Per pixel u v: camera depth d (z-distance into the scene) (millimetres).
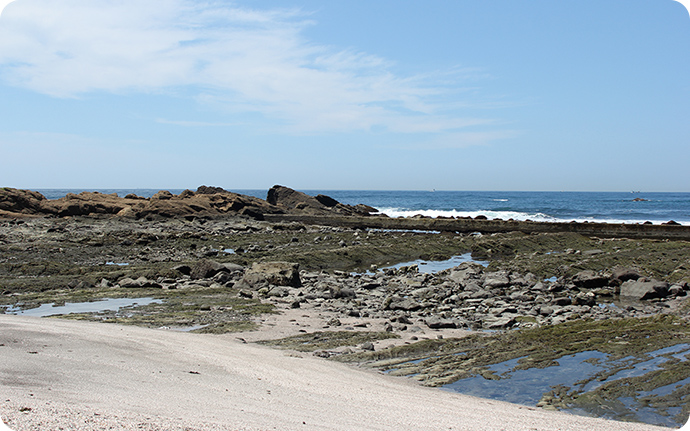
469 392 11344
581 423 8508
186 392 8070
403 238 49812
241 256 36812
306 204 77438
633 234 49031
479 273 31344
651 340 15117
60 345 10594
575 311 21219
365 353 14531
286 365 11602
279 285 26375
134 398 7238
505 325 18656
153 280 26141
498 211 100250
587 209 105688
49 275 26250
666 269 30859
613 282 27500
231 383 9172
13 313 17891
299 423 6695
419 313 21109
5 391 6734
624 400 10562
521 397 11047
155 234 45344
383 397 9453
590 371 12656
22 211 56000
